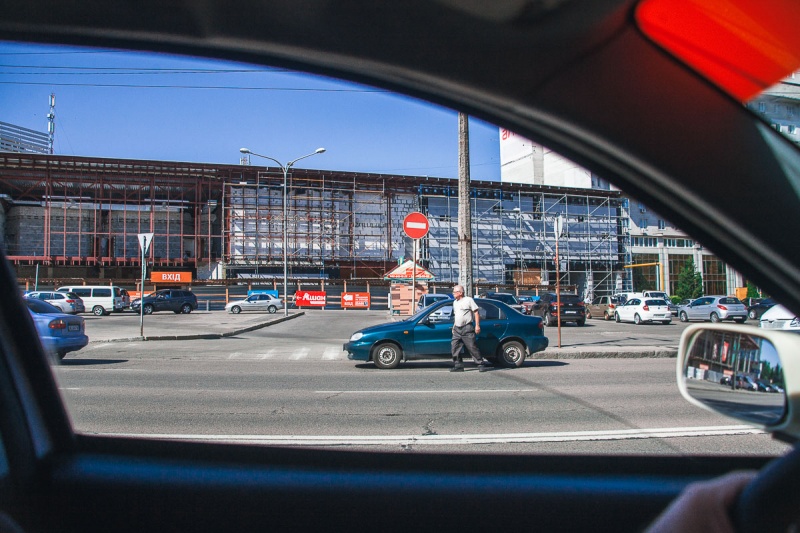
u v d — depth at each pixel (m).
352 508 2.93
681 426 6.25
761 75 1.91
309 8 2.09
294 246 58.34
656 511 2.96
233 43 2.40
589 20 1.88
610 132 2.21
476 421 6.56
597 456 4.39
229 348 17.66
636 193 2.28
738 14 1.70
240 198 57.75
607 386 9.46
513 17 1.94
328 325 29.34
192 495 2.94
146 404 7.61
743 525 1.36
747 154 2.00
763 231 2.04
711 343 1.97
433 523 2.80
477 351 11.68
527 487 3.23
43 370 2.98
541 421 6.57
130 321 30.98
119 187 56.66
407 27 2.12
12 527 2.33
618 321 35.31
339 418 6.73
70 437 3.06
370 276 59.41
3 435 2.57
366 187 60.53
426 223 17.66
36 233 55.34
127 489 2.85
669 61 1.99
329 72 2.54
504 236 55.91
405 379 10.43
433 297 28.17
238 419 6.62
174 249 58.53
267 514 2.83
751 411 1.80
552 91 2.22
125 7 2.17
